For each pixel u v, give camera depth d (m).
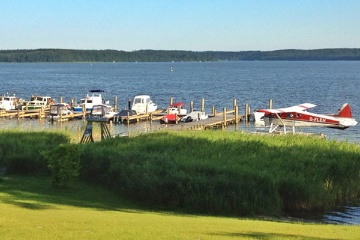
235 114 54.62
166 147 28.83
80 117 60.28
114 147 28.77
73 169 22.52
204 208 20.41
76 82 145.38
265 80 149.50
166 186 20.89
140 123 56.41
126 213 17.95
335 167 24.30
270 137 32.62
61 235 12.48
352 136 45.09
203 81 147.75
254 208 20.56
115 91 110.25
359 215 21.19
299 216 21.02
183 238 12.56
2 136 31.27
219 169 22.67
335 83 128.88
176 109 60.00
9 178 24.19
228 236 13.09
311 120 41.47
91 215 16.27
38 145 28.31
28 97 94.69
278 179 21.89
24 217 15.08
